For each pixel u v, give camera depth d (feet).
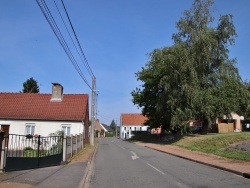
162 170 52.16
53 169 50.39
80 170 49.78
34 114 120.98
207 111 120.06
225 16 124.26
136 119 333.83
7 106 123.95
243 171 46.16
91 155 80.53
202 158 68.08
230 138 94.38
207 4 130.11
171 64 125.49
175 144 117.50
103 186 38.27
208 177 43.98
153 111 170.40
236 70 127.34
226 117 129.90
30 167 50.03
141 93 175.22
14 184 34.73
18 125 118.62
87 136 142.00
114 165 60.90
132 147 123.65
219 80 125.59
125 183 40.09
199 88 122.31
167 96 131.75
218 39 125.29
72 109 124.16
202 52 122.62
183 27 129.90
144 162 65.36
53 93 129.08
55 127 119.03
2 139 43.86
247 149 72.64
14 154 54.70
